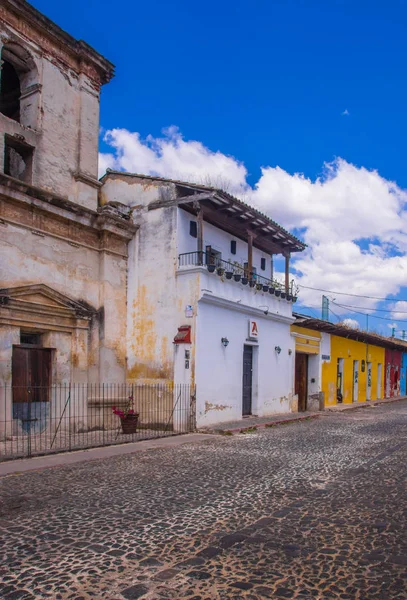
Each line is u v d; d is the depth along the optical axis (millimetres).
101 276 16609
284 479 8773
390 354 41625
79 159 16406
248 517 6496
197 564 4922
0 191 13250
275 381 21469
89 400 15742
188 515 6578
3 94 16734
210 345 16734
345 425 18406
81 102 16688
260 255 22562
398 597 4230
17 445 11773
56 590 4359
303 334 24656
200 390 16109
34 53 15219
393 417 22203
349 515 6586
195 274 16094
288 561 5008
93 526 6094
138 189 17625
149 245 17156
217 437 14523
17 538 5660
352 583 4496
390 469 9648
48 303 14641
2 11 14203
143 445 12828
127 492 7805
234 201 16906
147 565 4895
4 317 13266
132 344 17109
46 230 14852
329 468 9766
